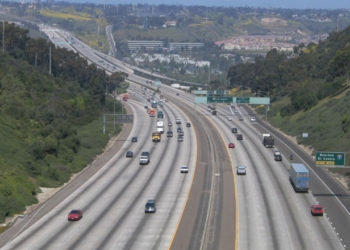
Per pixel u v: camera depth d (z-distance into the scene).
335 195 122.00
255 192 123.81
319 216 105.56
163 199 117.75
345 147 155.88
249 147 181.88
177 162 157.62
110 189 127.25
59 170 141.38
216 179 136.75
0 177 118.62
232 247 87.69
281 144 189.12
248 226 99.06
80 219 103.31
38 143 146.50
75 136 170.88
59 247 87.25
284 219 103.62
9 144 142.88
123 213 107.25
